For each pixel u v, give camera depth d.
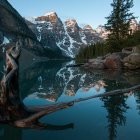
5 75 9.67
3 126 9.16
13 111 9.57
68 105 10.98
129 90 15.98
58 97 15.71
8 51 9.95
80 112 11.24
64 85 22.45
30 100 14.62
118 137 7.88
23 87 21.14
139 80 23.62
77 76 31.34
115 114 10.92
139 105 12.70
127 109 11.82
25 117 9.73
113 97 14.99
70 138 7.77
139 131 8.49
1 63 59.09
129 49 50.00
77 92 17.75
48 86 21.89
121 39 54.69
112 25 55.19
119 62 39.78
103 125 9.22
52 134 8.18
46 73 37.97
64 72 39.78
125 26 54.69
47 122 9.61
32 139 7.73
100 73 33.97
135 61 37.66
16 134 8.26
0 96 9.57
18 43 10.12
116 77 27.19
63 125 9.23
